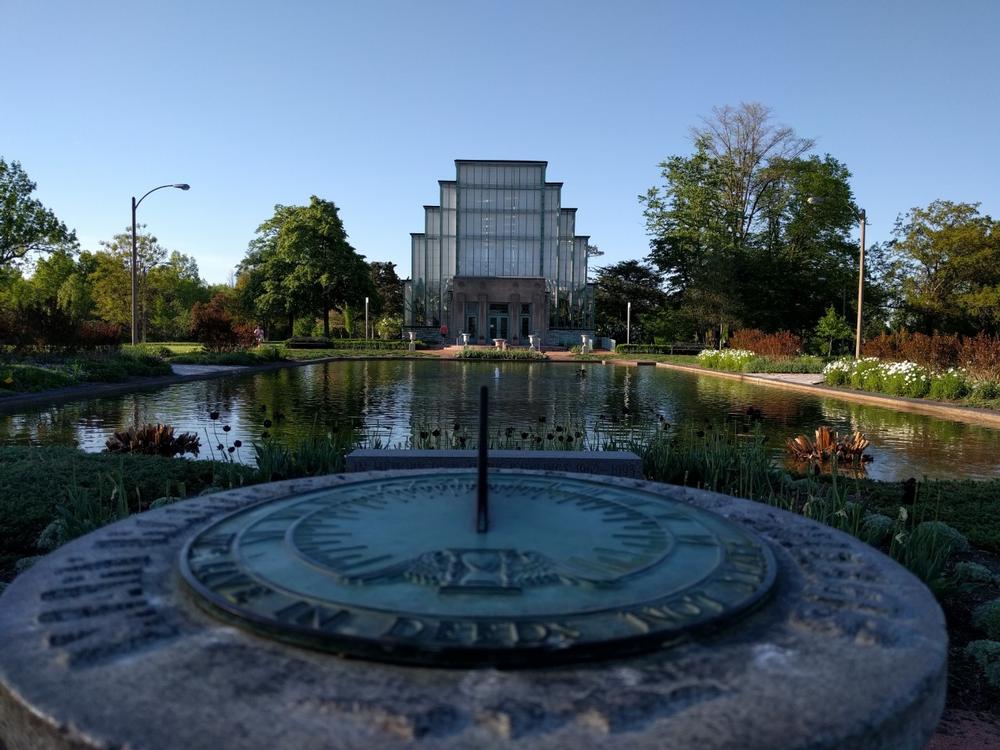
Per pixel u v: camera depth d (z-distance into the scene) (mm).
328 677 2125
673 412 16953
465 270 59719
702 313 46938
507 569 2768
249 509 3568
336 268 55188
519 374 31562
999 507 6535
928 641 2412
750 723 1925
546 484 4109
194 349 41906
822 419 15953
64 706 1969
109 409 16047
